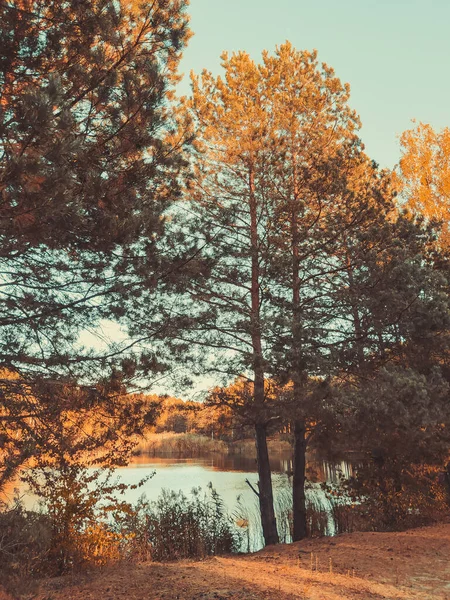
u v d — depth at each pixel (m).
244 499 20.08
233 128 14.19
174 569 7.75
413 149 18.06
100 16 7.16
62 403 8.18
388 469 13.73
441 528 11.41
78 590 6.58
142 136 7.52
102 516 9.06
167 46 8.08
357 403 10.74
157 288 8.88
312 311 13.16
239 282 13.34
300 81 15.27
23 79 6.93
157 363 8.55
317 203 14.16
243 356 12.17
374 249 12.85
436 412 10.56
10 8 6.58
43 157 5.32
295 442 13.73
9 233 6.09
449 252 14.46
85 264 8.27
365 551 9.03
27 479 8.38
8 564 5.91
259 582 6.62
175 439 48.50
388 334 12.12
